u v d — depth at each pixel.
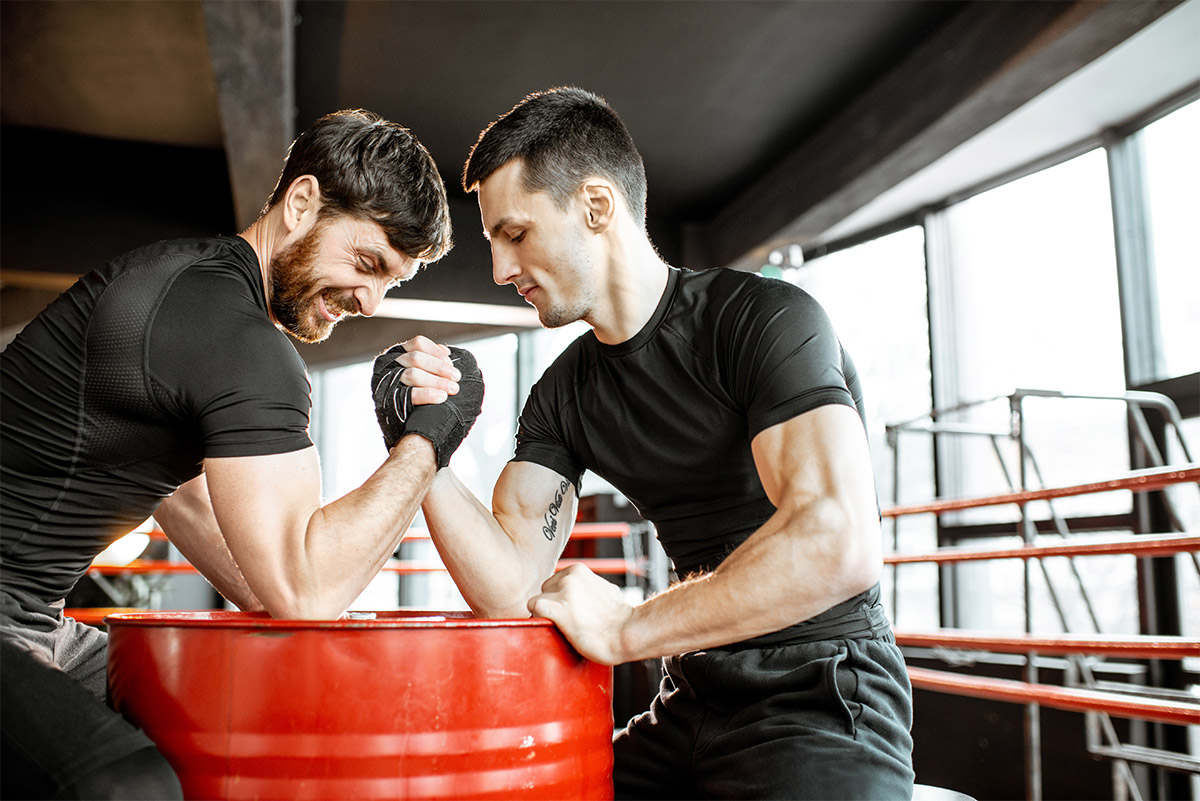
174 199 5.86
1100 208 4.85
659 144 5.55
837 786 1.34
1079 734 3.94
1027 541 3.22
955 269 5.67
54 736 1.17
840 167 5.06
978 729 4.40
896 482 4.43
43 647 1.48
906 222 5.99
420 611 1.80
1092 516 4.59
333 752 1.11
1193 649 2.31
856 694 1.45
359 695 1.12
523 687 1.21
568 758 1.27
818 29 4.38
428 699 1.14
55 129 5.57
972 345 5.52
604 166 1.61
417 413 1.52
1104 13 3.34
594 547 6.36
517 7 4.23
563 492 1.82
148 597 6.78
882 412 6.01
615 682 5.13
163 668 1.19
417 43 4.53
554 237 1.59
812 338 1.46
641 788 1.65
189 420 1.43
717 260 6.51
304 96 5.03
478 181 1.65
